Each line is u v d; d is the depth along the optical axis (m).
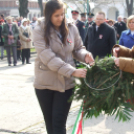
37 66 2.69
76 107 4.67
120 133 3.62
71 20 2.75
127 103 2.46
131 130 3.71
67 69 2.46
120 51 2.79
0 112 4.54
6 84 6.62
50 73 2.62
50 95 2.74
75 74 2.46
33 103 5.01
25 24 10.37
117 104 2.45
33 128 3.86
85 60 2.76
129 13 25.05
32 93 5.71
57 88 2.63
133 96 2.45
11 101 5.14
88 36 5.31
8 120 4.17
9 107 4.79
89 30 5.29
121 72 2.46
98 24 5.10
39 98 2.76
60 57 2.62
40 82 2.68
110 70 2.52
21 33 10.22
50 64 2.50
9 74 8.09
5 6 36.44
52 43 2.55
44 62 2.54
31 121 4.12
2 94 5.65
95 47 5.13
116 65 2.52
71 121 4.05
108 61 2.54
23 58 10.52
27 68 9.40
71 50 2.68
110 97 2.42
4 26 9.97
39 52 2.55
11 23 10.07
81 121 2.60
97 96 2.43
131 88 2.46
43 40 2.54
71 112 4.43
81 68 2.52
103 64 2.52
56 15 2.45
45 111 2.81
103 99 2.44
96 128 3.79
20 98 5.34
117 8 37.66
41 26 2.55
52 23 2.53
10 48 10.04
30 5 35.84
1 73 8.27
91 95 2.49
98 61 2.55
